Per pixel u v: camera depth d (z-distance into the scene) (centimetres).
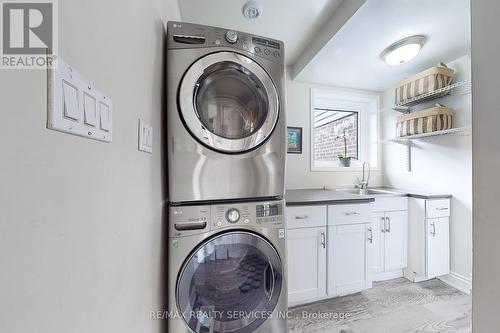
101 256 48
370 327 158
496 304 79
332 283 180
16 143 28
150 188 88
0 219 26
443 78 203
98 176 47
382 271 217
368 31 169
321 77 249
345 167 274
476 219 84
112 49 54
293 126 257
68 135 37
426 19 158
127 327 62
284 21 180
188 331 106
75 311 39
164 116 113
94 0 46
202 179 110
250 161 116
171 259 106
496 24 78
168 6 126
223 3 159
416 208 217
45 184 32
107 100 51
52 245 34
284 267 122
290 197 192
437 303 185
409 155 254
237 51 114
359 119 292
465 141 206
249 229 115
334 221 181
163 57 112
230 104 121
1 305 26
